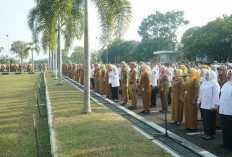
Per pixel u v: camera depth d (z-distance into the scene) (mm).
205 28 41438
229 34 36844
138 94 14953
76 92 14086
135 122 7848
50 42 11328
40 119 8742
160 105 11383
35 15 17359
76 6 13195
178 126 7668
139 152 5055
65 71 32906
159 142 5848
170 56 47438
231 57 39812
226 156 5254
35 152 5738
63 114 8477
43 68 52438
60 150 5262
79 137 6031
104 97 13086
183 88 7551
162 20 59375
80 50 52312
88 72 8633
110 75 12305
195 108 7008
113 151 5113
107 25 9359
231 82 5598
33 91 16672
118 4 8719
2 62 71062
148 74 9312
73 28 15719
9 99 13477
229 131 5543
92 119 7711
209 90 6191
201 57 43594
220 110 5695
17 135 6898
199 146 5844
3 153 5672
